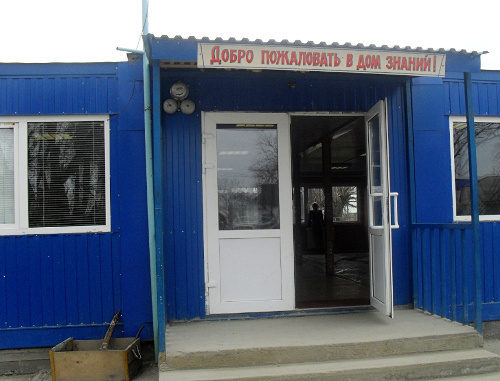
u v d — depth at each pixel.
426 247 5.18
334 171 13.41
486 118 5.72
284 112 5.24
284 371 3.89
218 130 5.18
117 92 5.09
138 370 4.57
